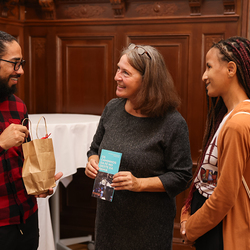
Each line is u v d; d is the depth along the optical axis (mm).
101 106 3270
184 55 2992
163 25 3008
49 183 1427
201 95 2979
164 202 1498
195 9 2893
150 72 1426
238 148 1037
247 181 1083
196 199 1277
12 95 1588
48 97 3393
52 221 2889
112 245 1506
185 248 3008
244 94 1168
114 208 1494
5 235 1435
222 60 1158
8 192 1444
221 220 1124
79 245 3199
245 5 2760
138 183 1387
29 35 3361
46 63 3363
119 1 2967
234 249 1083
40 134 2303
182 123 1470
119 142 1500
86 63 3268
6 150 1324
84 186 3369
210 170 1212
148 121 1499
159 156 1467
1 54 1367
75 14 3236
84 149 2473
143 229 1475
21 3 3307
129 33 3094
